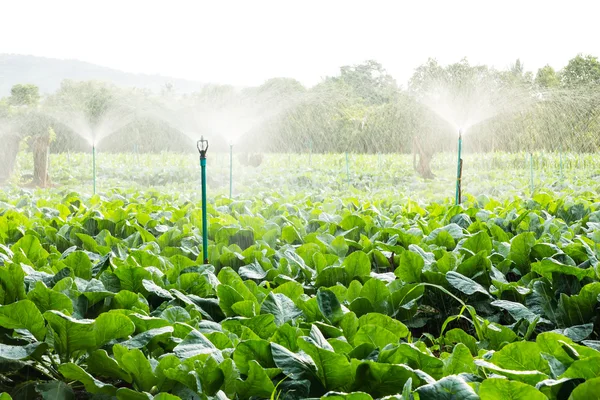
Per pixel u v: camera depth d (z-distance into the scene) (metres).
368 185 20.44
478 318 4.27
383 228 6.89
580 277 4.77
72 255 4.56
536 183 17.77
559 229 6.69
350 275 4.92
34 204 11.34
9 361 3.39
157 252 6.01
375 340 3.29
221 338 3.25
